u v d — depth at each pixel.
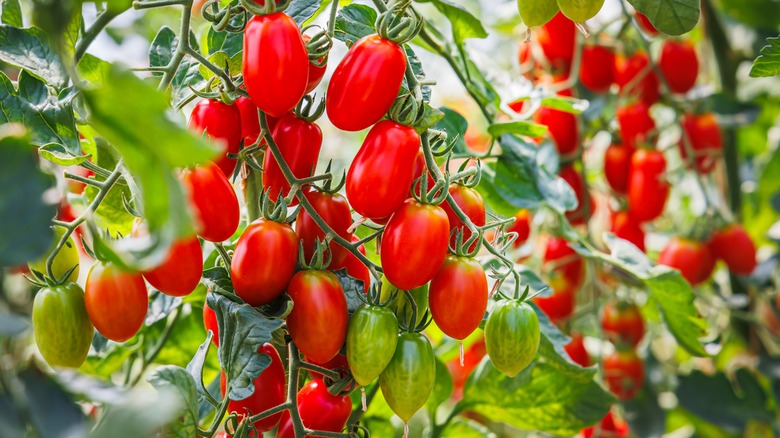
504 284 0.91
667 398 1.32
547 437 1.18
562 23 1.03
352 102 0.71
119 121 0.59
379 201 0.71
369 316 0.72
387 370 0.73
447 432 0.96
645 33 1.11
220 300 0.74
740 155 1.45
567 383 0.91
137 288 0.71
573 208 0.95
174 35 0.81
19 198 0.62
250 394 0.72
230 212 0.72
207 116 0.74
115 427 0.60
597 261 1.05
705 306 1.28
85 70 0.79
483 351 1.10
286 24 0.70
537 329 0.75
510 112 0.93
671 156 1.43
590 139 1.15
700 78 1.38
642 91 1.12
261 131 0.74
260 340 0.71
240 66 0.77
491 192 0.95
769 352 1.21
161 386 0.71
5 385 0.63
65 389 0.63
